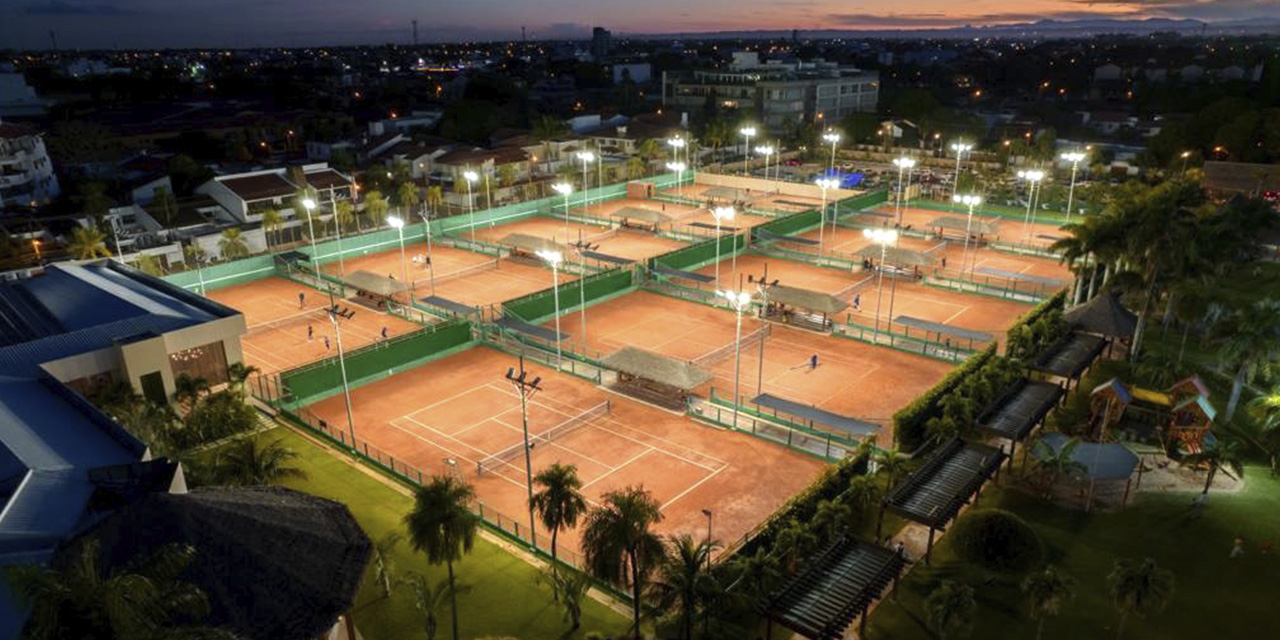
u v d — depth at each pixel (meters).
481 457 53.91
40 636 22.00
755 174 161.50
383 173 140.00
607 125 193.00
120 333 57.41
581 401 62.62
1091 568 40.56
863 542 38.12
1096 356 64.50
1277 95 170.62
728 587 34.62
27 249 100.50
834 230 118.31
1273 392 54.78
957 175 136.12
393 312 83.69
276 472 43.88
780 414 59.56
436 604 36.00
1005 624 36.69
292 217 120.25
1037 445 47.59
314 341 76.00
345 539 33.53
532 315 79.88
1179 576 39.91
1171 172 127.00
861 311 83.44
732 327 78.88
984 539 38.72
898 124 194.62
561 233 116.75
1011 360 59.44
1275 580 39.47
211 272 92.44
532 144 164.62
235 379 59.88
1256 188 118.88
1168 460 50.97
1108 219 71.00
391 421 59.41
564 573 37.88
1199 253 67.12
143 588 22.83
